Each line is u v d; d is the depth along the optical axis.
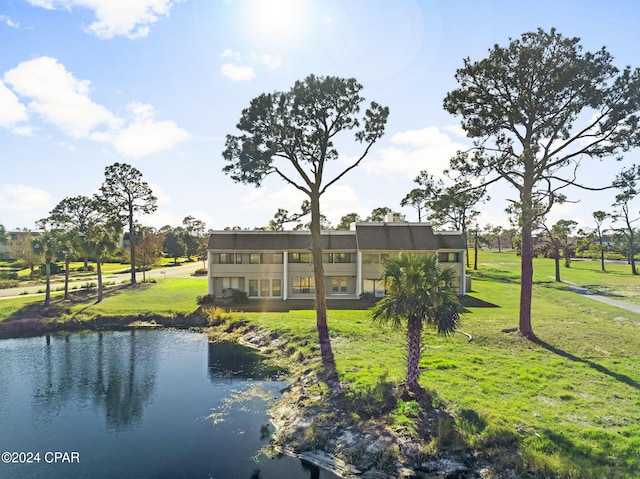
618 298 43.72
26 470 14.02
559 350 23.42
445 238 48.41
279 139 29.45
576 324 30.19
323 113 29.22
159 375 23.69
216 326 35.50
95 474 13.71
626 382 18.09
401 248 45.47
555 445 12.66
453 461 12.71
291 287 46.38
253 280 46.12
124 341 31.61
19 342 31.61
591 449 12.32
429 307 15.79
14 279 64.50
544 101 25.05
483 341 25.41
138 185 59.66
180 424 17.30
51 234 45.34
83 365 25.80
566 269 76.62
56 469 14.02
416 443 13.54
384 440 13.94
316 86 28.48
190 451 15.05
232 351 28.38
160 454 14.91
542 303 41.50
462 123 27.94
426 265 16.30
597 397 16.42
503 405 15.54
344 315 35.28
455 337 26.45
